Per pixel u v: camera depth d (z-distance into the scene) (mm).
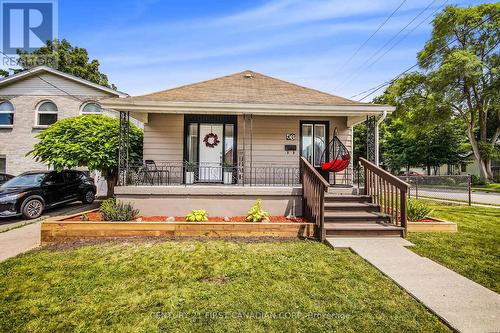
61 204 9312
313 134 9312
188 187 6734
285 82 10844
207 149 9148
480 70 21125
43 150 8586
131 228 5613
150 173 8148
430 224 6031
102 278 3676
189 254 4562
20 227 7125
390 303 3014
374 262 4160
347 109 7527
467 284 3430
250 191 6758
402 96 26219
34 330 2588
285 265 4094
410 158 29969
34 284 3518
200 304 2994
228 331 2527
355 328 2568
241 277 3688
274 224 5660
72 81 13984
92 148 8562
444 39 23500
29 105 13812
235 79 10711
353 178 9039
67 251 4793
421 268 3932
